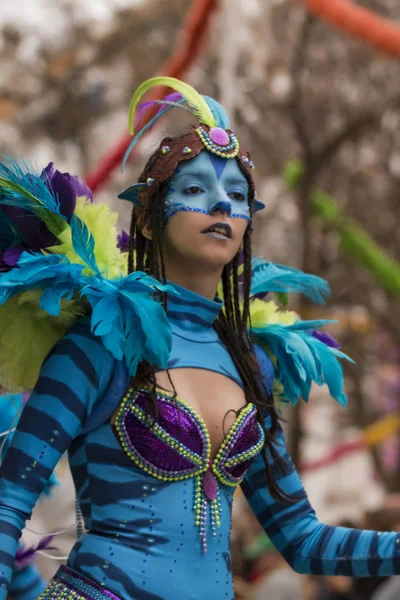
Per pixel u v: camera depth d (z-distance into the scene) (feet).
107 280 9.50
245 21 63.67
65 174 10.12
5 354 9.78
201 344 10.25
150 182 9.99
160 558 9.23
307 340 11.10
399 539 10.25
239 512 35.78
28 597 11.87
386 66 63.57
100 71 65.67
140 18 64.28
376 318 63.41
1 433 11.37
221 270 10.45
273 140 63.41
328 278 62.85
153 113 15.17
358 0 64.03
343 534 10.55
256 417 10.26
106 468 9.42
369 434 51.57
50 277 9.18
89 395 9.32
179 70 31.76
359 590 25.72
